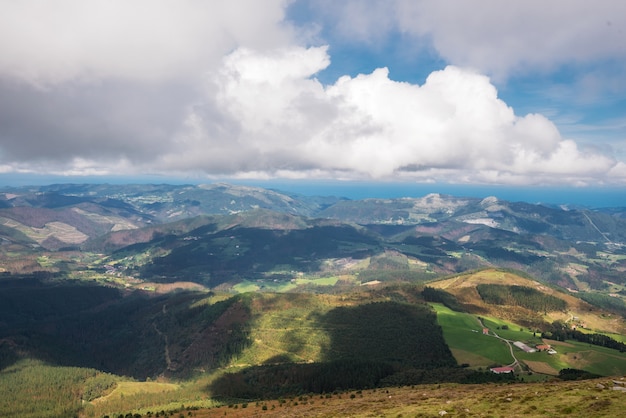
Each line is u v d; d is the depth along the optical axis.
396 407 115.50
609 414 76.81
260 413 164.75
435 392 150.75
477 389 147.38
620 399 84.19
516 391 112.94
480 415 90.25
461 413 94.38
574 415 80.19
